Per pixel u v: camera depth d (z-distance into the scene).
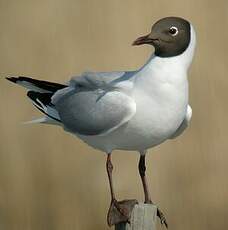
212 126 12.26
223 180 12.07
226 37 12.72
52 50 12.77
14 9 13.26
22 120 12.55
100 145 8.63
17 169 12.28
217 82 12.45
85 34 12.81
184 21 8.23
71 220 12.05
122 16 12.81
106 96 8.41
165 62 8.15
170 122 8.21
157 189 12.08
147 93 8.14
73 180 12.22
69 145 12.38
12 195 12.18
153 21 12.74
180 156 12.17
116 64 12.54
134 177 12.16
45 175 12.25
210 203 12.05
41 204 12.15
